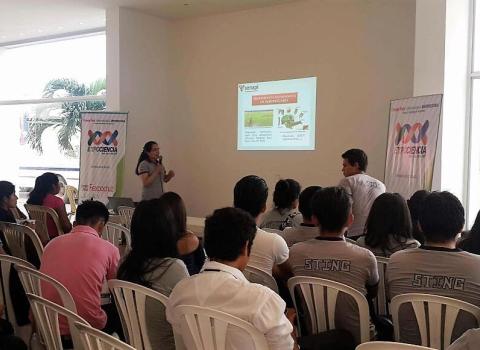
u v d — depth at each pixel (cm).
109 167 730
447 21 500
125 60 750
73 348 230
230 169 770
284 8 704
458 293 200
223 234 176
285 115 709
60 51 960
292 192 365
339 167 663
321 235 249
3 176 1071
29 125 1027
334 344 221
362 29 636
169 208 226
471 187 529
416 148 499
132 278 218
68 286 244
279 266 273
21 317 312
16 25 853
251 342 165
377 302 275
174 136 829
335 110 664
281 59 710
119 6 734
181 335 183
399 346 143
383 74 622
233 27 755
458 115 515
